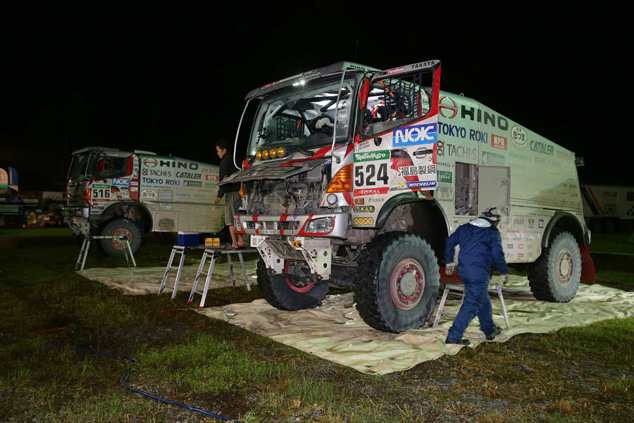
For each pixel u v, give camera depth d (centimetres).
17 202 2722
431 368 405
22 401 337
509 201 640
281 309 616
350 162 505
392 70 500
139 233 1256
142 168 1347
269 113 617
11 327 530
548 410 329
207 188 1472
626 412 327
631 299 736
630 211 3119
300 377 382
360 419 307
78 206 1298
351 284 533
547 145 721
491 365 412
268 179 507
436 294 532
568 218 754
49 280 823
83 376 384
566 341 485
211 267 634
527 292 795
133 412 321
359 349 449
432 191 518
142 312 600
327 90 549
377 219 494
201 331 518
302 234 499
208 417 318
